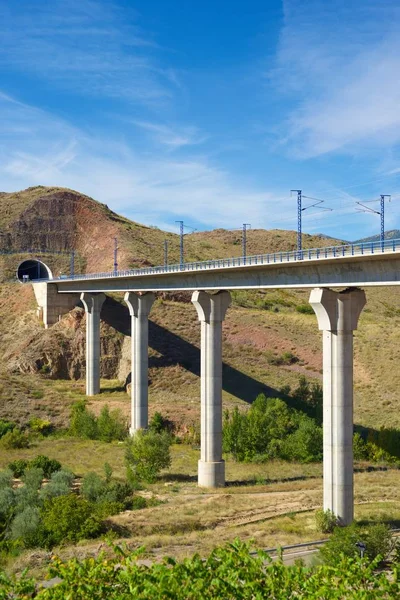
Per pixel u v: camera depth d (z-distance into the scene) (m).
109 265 146.25
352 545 33.94
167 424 81.94
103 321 113.00
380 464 67.06
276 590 17.70
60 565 18.91
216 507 50.41
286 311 126.06
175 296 121.56
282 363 98.31
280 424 72.56
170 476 63.09
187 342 105.75
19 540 40.41
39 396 92.75
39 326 116.38
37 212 170.75
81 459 68.50
